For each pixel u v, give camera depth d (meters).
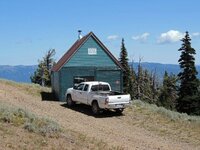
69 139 16.05
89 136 18.95
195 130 24.23
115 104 27.06
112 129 23.02
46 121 18.16
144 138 21.31
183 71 55.31
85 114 27.78
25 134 15.20
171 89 86.56
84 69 34.62
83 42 34.72
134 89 78.06
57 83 34.62
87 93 28.70
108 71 35.47
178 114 28.23
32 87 38.69
